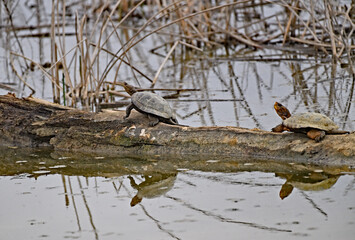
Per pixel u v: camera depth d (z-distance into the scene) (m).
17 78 18.36
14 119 12.11
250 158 10.12
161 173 9.80
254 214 7.51
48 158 11.08
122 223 7.49
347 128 11.52
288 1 21.81
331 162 9.38
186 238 6.87
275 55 19.88
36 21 26.02
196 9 22.83
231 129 10.47
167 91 16.20
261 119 12.79
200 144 10.55
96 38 23.55
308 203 7.79
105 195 8.74
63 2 14.81
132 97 10.94
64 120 11.73
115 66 19.61
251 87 16.16
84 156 11.10
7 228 7.49
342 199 7.84
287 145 9.86
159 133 10.86
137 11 27.62
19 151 11.69
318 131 9.53
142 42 23.42
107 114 11.53
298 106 13.78
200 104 14.62
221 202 8.07
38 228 7.45
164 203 8.20
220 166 9.96
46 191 9.05
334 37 18.86
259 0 27.17
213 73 18.20
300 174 9.18
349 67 17.20
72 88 15.06
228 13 22.38
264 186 8.70
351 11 20.62
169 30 23.06
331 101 13.99
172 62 20.12
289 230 6.89
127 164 10.47
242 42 22.08
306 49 19.98
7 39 20.03
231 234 6.90
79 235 7.13
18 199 8.69
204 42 22.45
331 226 6.91
